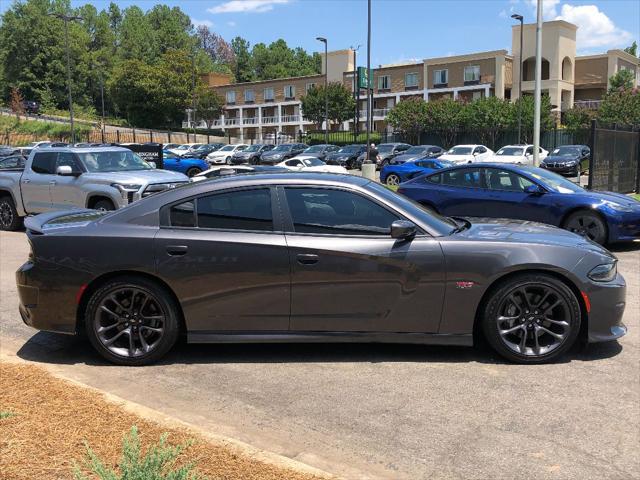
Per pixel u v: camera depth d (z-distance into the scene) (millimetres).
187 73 79250
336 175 5070
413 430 3686
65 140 65750
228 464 3021
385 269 4594
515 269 4574
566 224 9641
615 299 4688
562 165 28203
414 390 4285
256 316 4695
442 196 10508
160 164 19406
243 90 91562
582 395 4172
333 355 5035
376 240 4656
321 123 74188
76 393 3924
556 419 3812
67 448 3115
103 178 11523
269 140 71875
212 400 4168
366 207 4777
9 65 93438
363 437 3604
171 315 4746
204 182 4918
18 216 13102
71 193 11891
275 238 4660
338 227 4719
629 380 4438
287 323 4695
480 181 10352
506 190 10094
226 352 5152
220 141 75250
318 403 4094
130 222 4789
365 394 4230
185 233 4703
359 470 3229
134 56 108375
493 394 4199
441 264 4586
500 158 30203
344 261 4602
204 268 4648
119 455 3039
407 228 4531
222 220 4754
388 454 3400
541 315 4703
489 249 4605
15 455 3021
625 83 57719
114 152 12727
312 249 4605
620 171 16531
